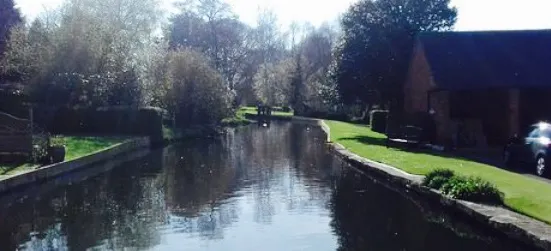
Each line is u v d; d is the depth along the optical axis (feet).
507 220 35.78
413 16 120.67
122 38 120.98
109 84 111.96
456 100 92.32
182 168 73.87
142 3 139.95
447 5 122.52
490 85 86.84
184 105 136.05
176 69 136.05
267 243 36.32
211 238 37.78
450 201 43.62
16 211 46.88
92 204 49.65
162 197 52.85
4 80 127.03
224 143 113.91
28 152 67.82
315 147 103.76
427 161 66.90
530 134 62.69
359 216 43.78
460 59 93.20
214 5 213.46
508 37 97.40
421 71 101.30
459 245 35.22
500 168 62.54
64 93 108.78
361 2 122.11
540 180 54.03
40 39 109.40
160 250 35.04
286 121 208.23
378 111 127.75
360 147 89.92
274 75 236.22
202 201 50.72
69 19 110.73
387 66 120.16
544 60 91.40
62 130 110.83
